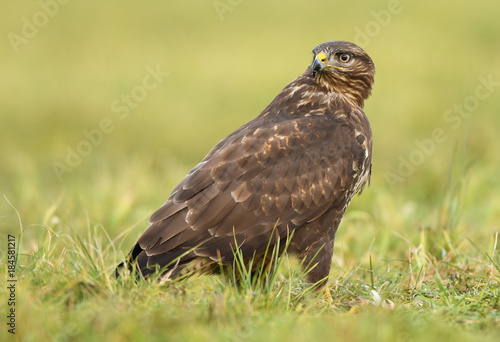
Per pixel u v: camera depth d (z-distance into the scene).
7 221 14.27
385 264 11.66
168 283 8.86
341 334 7.22
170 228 9.20
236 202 9.43
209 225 9.30
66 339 7.18
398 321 7.82
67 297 8.16
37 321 7.29
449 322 8.20
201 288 9.18
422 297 9.28
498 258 11.30
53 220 11.72
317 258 9.94
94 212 14.06
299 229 9.85
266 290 8.93
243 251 9.44
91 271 8.98
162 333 7.27
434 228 12.61
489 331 8.06
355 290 9.77
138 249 9.33
